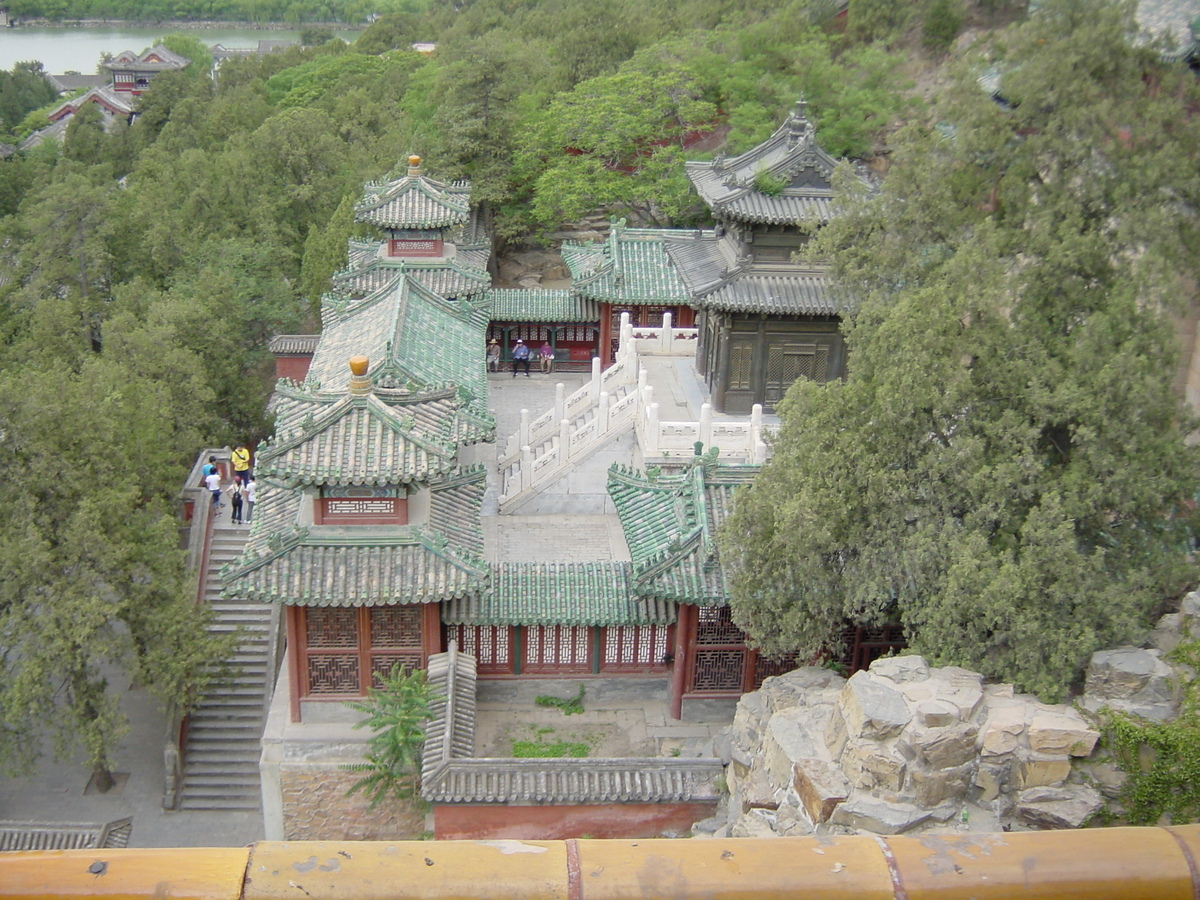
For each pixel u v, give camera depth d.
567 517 36.31
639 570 26.56
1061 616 19.44
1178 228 21.72
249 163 67.88
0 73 140.25
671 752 27.30
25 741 30.98
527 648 28.83
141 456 35.03
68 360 48.06
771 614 22.91
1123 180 21.80
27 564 28.88
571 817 24.38
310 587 25.59
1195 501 23.47
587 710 29.02
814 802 17.58
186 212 63.03
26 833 29.89
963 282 21.11
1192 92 22.45
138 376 41.94
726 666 28.30
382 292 39.47
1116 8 21.94
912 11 60.75
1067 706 18.44
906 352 20.59
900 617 24.97
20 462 29.42
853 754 17.55
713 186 38.31
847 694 18.34
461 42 92.75
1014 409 20.83
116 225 57.56
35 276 56.53
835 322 37.78
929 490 20.77
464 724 25.89
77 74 159.88
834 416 21.59
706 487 27.91
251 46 192.12
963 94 24.05
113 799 33.28
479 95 63.41
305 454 25.11
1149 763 17.31
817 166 35.78
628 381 41.59
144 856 5.83
